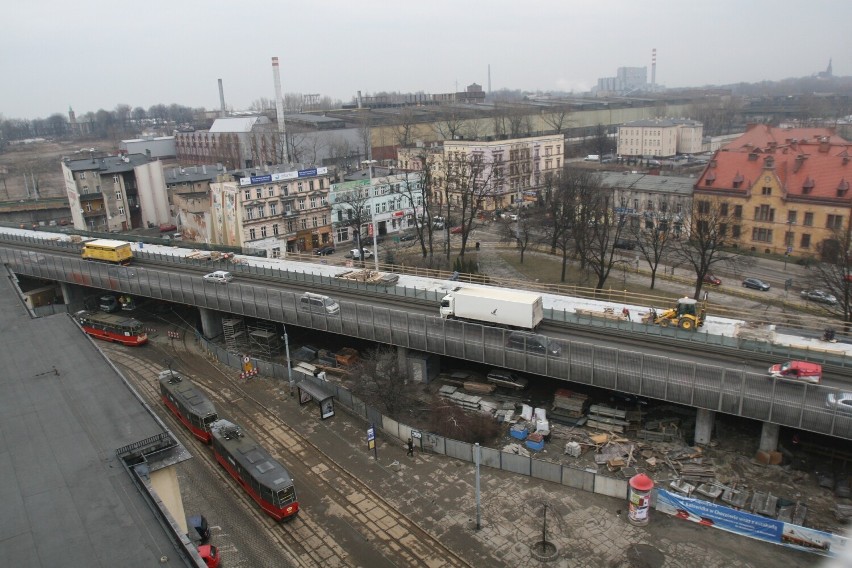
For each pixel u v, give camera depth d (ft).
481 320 160.45
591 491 124.16
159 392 181.88
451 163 415.44
